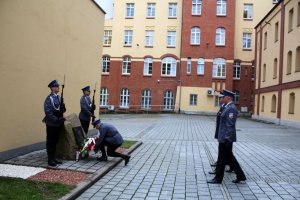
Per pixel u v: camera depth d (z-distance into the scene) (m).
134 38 50.78
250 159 12.38
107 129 10.62
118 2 51.47
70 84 14.47
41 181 7.82
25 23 10.78
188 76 47.97
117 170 10.01
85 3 15.87
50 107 9.62
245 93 48.72
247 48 48.91
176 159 12.00
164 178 9.22
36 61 11.59
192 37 48.34
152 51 50.19
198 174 9.77
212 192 8.00
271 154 13.57
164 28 50.09
